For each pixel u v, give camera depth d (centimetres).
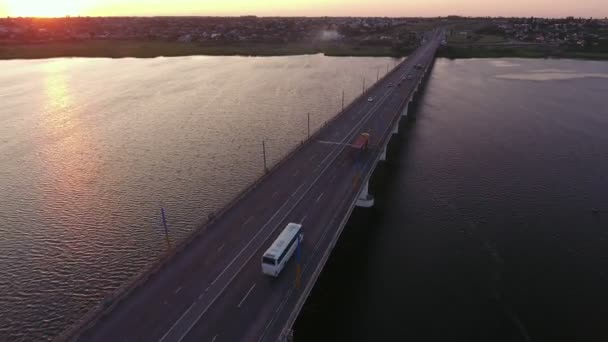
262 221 5366
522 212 6862
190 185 7525
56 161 8719
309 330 4500
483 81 18262
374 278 5350
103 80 17725
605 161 8906
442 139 10512
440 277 5366
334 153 7900
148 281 4206
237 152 9106
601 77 18925
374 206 7138
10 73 19462
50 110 12762
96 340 3475
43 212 6675
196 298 3966
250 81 17388
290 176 6838
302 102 13650
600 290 5116
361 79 17675
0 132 10644
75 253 5659
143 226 6259
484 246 5997
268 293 4031
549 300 4966
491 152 9544
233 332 3553
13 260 5519
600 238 6147
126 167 8356
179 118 11831
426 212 6931
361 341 4366
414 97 15175
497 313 4762
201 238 4984
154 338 3494
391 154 9494
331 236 4984
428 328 4550
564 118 12200
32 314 4650
